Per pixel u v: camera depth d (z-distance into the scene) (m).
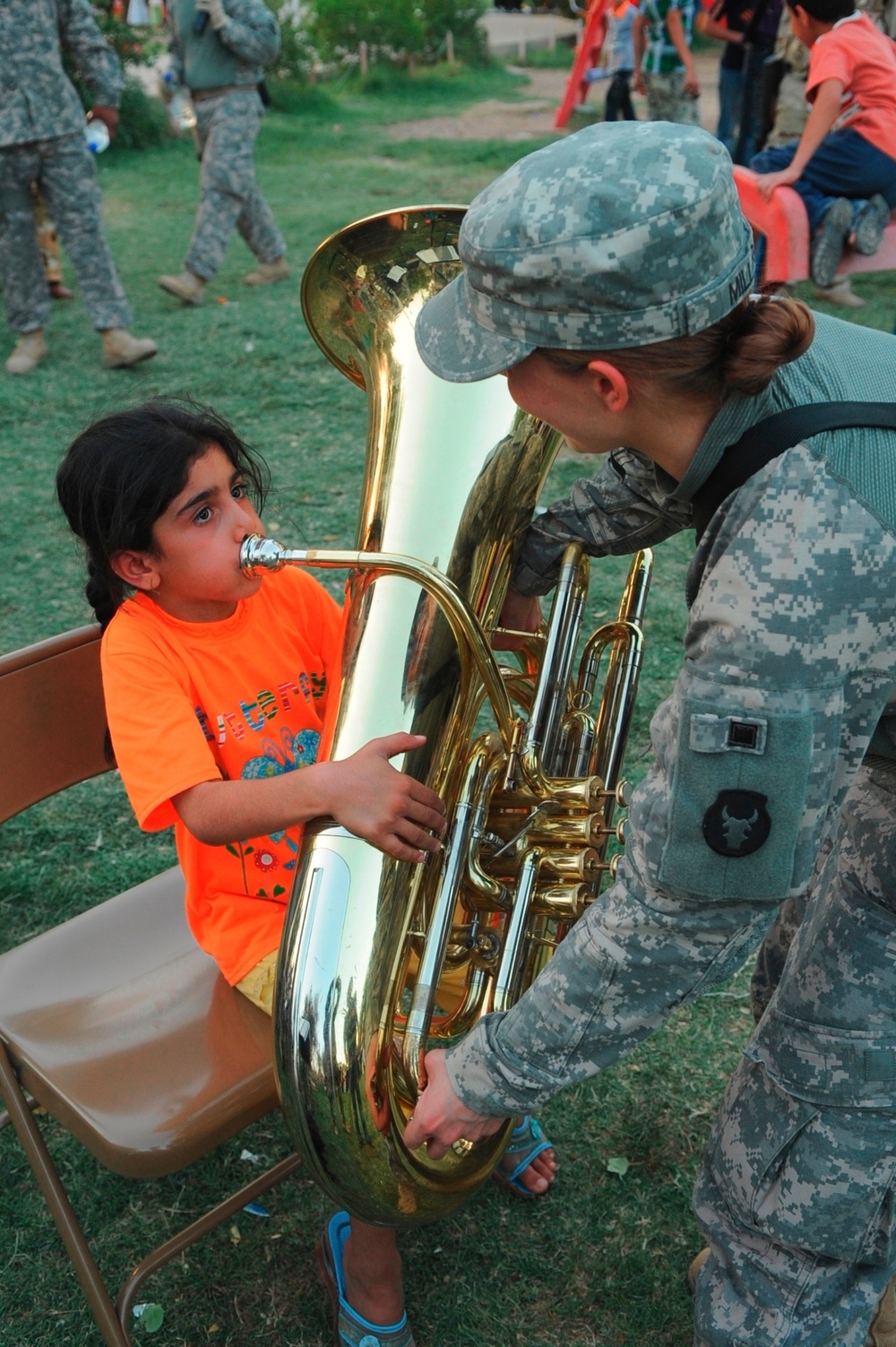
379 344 1.65
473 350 1.11
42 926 2.57
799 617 1.04
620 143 1.01
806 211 4.98
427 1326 1.82
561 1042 1.24
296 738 1.73
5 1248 1.95
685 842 1.11
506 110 12.54
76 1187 2.05
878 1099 1.37
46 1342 1.82
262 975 1.66
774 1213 1.44
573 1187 2.02
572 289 1.00
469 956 1.51
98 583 1.65
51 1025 1.68
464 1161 1.47
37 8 4.79
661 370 1.04
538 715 1.61
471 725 1.52
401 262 1.65
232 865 1.69
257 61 5.86
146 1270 1.68
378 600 1.47
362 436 4.64
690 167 0.98
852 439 1.06
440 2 15.05
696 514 1.16
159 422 1.56
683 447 1.12
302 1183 2.05
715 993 2.39
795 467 1.05
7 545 4.00
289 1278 1.90
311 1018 1.32
